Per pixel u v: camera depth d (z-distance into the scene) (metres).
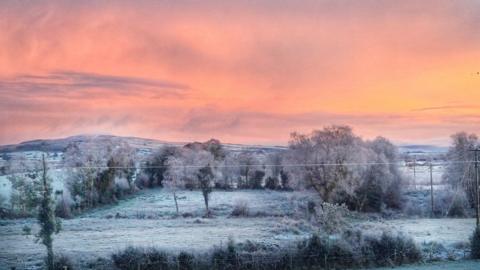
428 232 80.69
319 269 56.34
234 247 56.88
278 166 144.00
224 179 146.75
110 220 99.62
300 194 116.00
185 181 129.50
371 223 88.56
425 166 135.62
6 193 90.88
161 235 78.69
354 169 108.81
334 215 62.50
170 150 148.38
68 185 121.19
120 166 135.25
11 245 69.12
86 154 128.62
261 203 117.94
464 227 87.38
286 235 76.81
